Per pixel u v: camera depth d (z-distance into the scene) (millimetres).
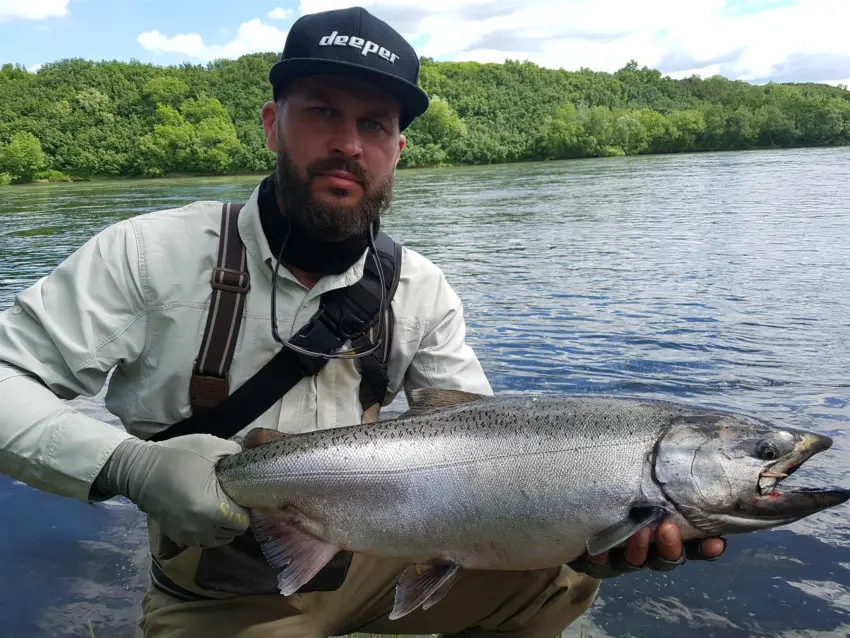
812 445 812
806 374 2219
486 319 3051
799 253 4363
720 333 2711
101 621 1149
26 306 803
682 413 828
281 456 812
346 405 908
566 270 4156
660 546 781
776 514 795
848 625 1094
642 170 15461
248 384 859
